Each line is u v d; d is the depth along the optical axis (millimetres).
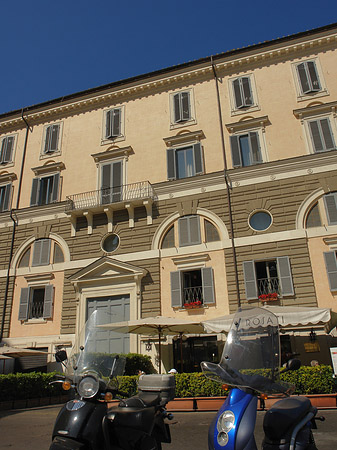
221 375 4629
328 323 14742
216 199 20688
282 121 21531
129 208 21531
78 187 23906
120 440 4984
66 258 22109
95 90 25938
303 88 22031
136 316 19516
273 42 22984
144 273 20062
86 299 20906
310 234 18594
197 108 23562
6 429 9766
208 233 20359
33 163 25781
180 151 23000
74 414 4879
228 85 23531
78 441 4723
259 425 8906
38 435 8859
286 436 4527
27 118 27156
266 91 22609
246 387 4449
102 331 5973
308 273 17938
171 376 7184
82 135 25422
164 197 21609
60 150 25453
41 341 20641
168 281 19953
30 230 23516
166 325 16062
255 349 4934
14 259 23156
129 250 21078
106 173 23578
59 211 23359
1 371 20656
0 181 26016
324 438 7508
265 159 20953
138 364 16859
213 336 18641
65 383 5137
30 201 24406
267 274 18812
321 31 22422
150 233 21078
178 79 24516
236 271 18844
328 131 20531
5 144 26906
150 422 5172
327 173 19312
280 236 18906
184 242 20375
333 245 18109
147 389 6996
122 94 25469
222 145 21891
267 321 5141
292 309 14164
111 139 24594
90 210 22094
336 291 17312
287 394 4660
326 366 11766
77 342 5926
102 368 5484
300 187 19500
